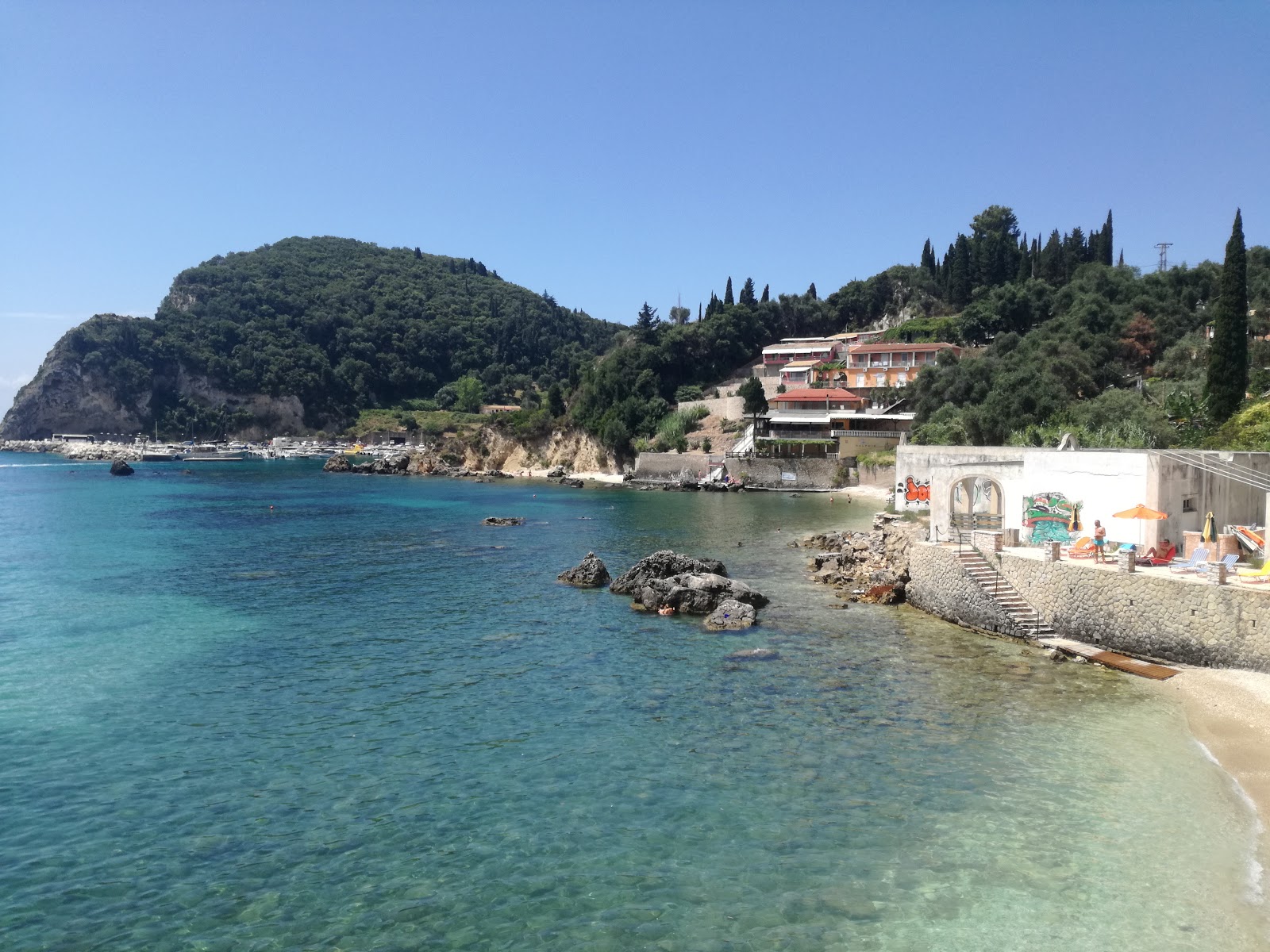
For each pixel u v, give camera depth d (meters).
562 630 37.81
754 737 24.73
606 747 24.11
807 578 49.16
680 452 128.12
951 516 43.22
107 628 38.25
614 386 148.00
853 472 108.31
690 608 40.84
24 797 20.98
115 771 22.58
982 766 22.41
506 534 70.94
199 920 15.90
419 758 23.39
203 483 134.50
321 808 20.42
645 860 17.97
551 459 147.75
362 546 64.44
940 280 181.88
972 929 15.39
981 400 100.06
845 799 20.64
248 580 50.12
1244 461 37.75
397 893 16.80
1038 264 160.50
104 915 16.06
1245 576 29.73
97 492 117.25
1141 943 14.88
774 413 125.12
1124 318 115.06
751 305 190.12
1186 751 22.92
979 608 36.25
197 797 21.02
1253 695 25.62
